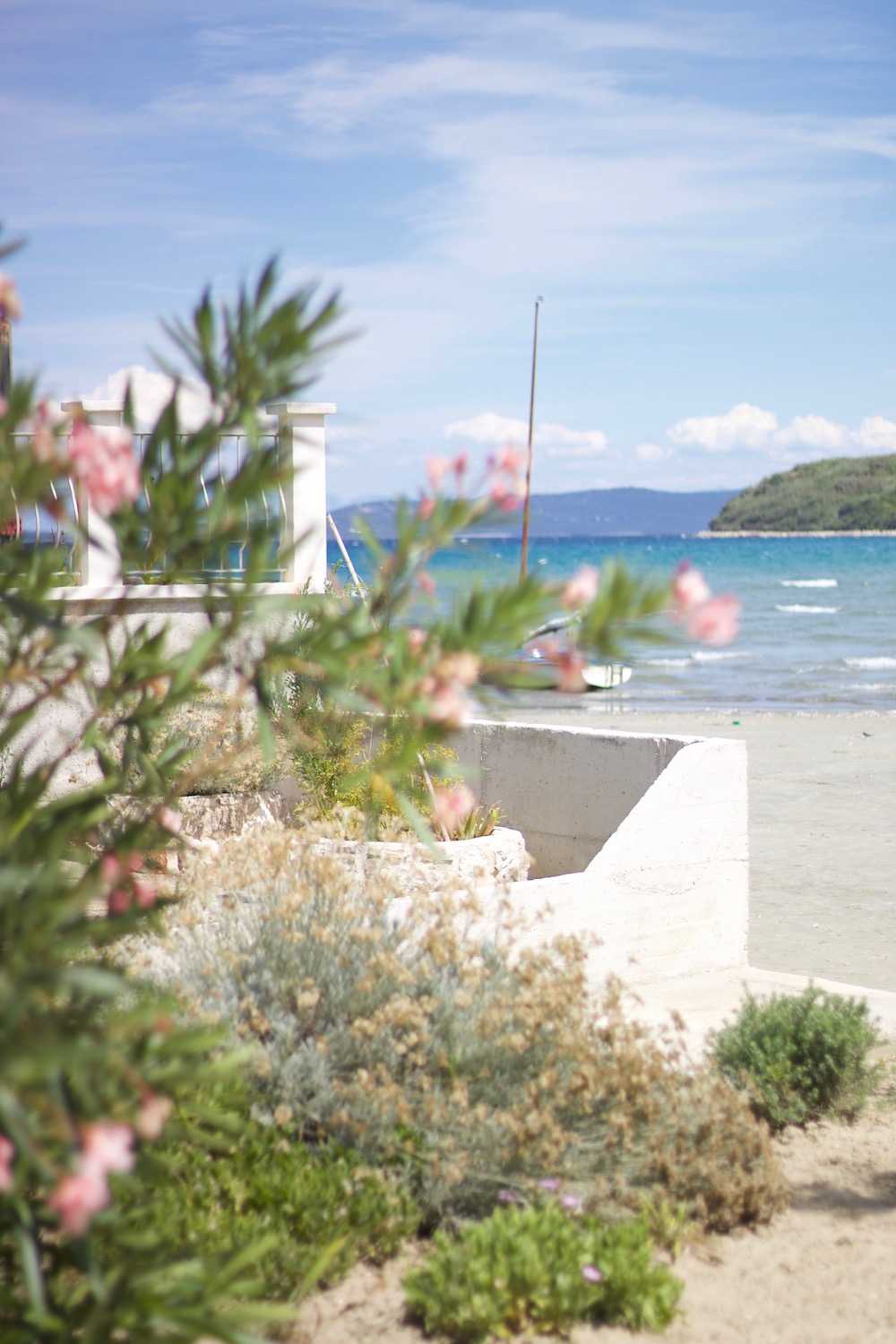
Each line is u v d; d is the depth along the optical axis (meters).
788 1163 6.28
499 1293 4.44
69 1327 3.08
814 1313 4.77
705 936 9.80
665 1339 4.53
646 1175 5.42
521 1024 5.59
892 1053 7.87
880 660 52.06
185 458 3.12
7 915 2.82
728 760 9.92
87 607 9.41
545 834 11.17
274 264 3.07
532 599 2.82
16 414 2.83
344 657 3.02
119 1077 2.93
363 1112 5.19
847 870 15.23
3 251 2.80
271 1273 4.46
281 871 6.36
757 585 98.69
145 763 3.71
